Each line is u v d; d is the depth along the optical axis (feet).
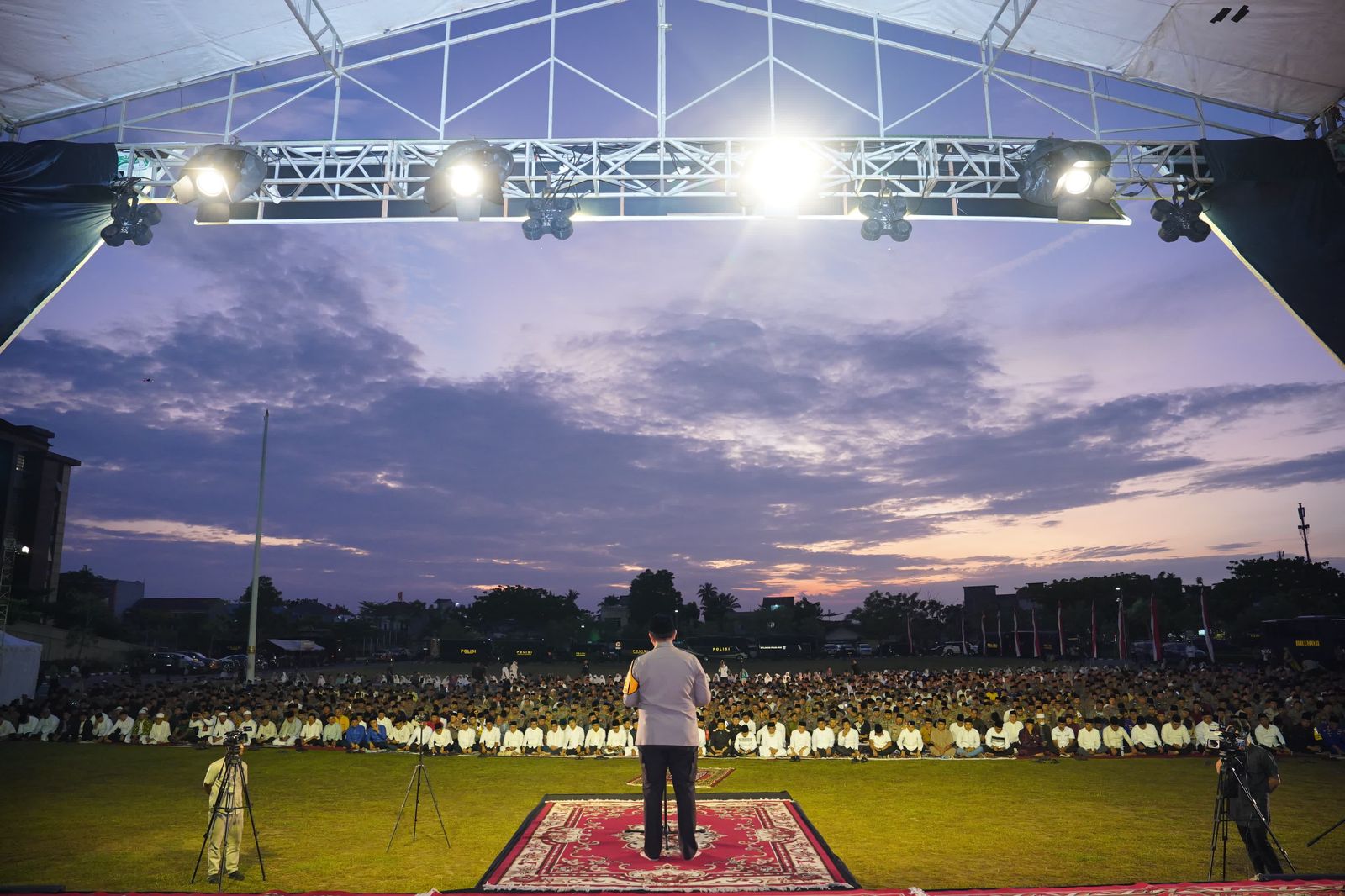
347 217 53.11
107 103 53.52
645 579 376.89
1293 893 19.48
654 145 53.01
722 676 135.74
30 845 36.24
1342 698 69.26
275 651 259.19
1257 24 48.08
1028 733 63.93
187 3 47.62
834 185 53.62
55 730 76.95
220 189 50.34
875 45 53.67
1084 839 36.01
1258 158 51.08
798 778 54.54
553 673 207.82
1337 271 49.67
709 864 26.21
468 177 49.78
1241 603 277.85
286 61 53.62
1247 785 29.27
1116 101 54.49
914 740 65.10
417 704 82.74
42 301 49.37
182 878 30.86
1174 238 52.54
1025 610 339.16
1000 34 53.93
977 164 53.98
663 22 53.98
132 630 252.62
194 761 63.46
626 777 56.70
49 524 224.33
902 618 363.97
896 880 29.55
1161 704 73.41
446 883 29.37
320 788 51.80
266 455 117.50
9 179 49.16
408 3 52.21
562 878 25.03
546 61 53.47
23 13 46.70
